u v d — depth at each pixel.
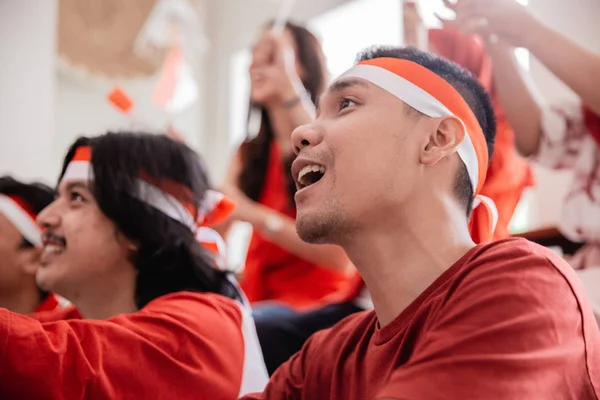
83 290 1.38
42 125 2.71
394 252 0.93
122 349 1.12
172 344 1.18
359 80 0.99
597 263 1.53
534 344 0.75
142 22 4.07
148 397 1.12
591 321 0.82
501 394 0.71
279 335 1.76
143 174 1.37
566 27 1.86
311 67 2.28
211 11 4.50
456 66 1.04
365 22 3.55
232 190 2.14
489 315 0.77
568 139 1.62
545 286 0.79
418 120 0.96
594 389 0.79
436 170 0.95
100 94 4.00
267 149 2.22
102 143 1.38
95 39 3.99
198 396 1.18
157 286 1.37
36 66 2.72
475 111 1.02
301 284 2.06
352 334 1.01
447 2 1.67
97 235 1.35
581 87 1.48
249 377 1.28
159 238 1.36
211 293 1.38
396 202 0.93
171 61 3.46
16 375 1.03
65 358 1.07
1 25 2.67
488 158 1.06
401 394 0.73
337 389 0.97
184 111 4.32
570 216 1.59
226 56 4.33
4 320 1.06
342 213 0.93
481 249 0.88
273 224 2.03
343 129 0.95
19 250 1.61
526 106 1.65
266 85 2.17
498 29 1.58
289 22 2.31
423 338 0.83
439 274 0.91
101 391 1.07
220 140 4.29
